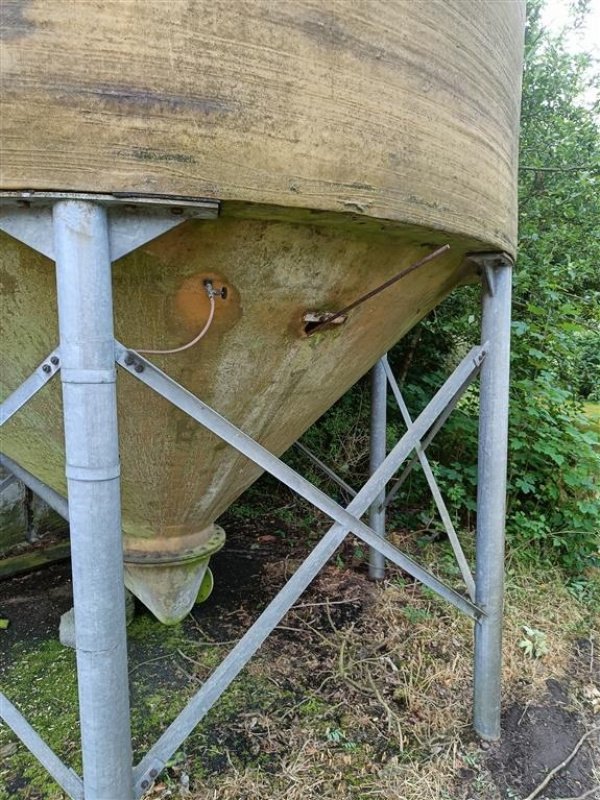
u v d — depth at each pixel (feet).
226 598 9.22
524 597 9.59
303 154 3.08
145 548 6.85
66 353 2.95
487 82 4.43
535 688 7.34
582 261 12.85
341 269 4.22
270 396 5.13
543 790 5.68
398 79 3.45
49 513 10.44
